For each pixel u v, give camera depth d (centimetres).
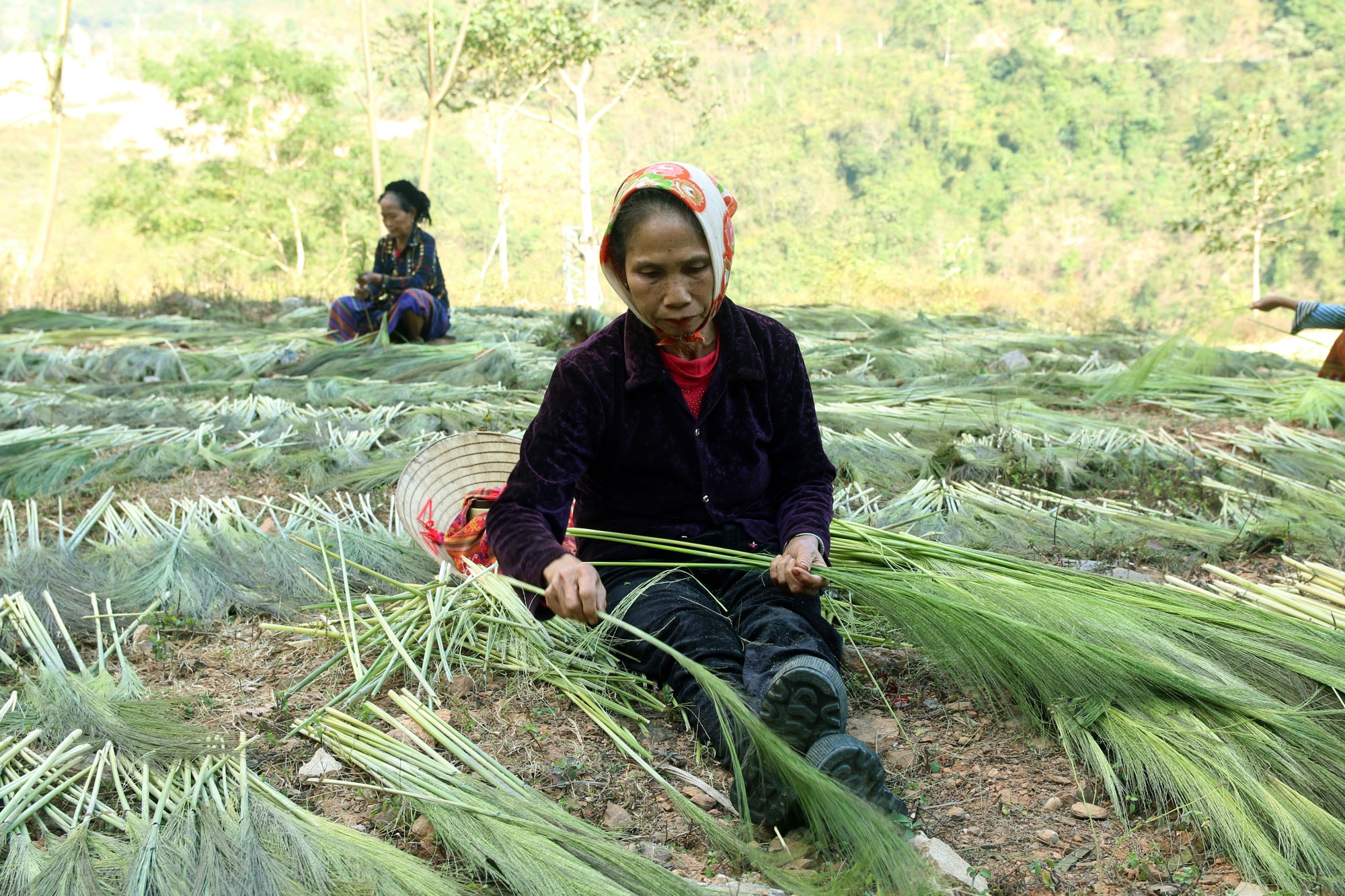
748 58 10656
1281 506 393
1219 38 11025
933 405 584
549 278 6756
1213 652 251
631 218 223
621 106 9488
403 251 771
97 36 17500
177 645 283
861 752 192
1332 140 7688
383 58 2748
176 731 224
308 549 334
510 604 256
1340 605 291
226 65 3362
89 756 216
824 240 7931
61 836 195
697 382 247
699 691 224
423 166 2031
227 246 3300
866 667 247
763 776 195
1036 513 388
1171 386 641
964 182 8719
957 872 187
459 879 187
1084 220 8356
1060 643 238
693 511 257
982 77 9594
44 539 373
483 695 250
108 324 949
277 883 176
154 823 188
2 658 264
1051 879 184
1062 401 616
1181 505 406
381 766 212
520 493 243
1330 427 546
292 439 504
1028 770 222
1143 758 213
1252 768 209
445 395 606
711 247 223
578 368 243
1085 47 11406
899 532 340
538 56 2638
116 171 3434
